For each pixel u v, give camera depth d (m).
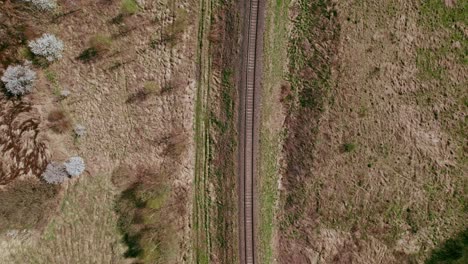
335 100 23.72
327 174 23.80
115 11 20.64
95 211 21.08
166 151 21.66
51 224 20.58
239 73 21.69
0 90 19.56
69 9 20.12
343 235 24.25
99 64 20.73
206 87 21.91
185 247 22.02
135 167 21.36
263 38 21.94
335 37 23.52
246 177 21.89
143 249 21.31
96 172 21.03
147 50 21.22
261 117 22.14
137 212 21.22
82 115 20.72
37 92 20.00
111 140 21.14
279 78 22.72
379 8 24.42
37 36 19.73
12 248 20.08
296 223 23.48
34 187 20.25
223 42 21.69
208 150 22.05
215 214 22.09
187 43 21.62
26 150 20.09
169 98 21.59
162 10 21.22
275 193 23.05
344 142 23.97
